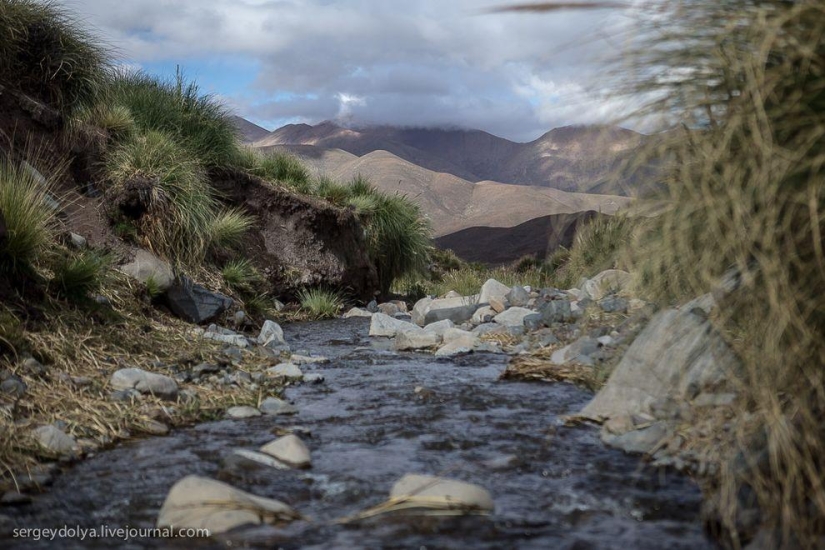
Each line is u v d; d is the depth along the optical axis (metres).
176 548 2.72
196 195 9.95
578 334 6.89
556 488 3.31
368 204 14.72
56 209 7.87
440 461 3.79
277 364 6.66
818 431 2.52
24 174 7.10
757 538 2.47
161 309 8.03
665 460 3.55
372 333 9.30
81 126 9.78
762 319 2.54
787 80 2.38
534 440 4.12
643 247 2.95
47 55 9.56
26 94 9.29
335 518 3.00
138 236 8.97
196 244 9.69
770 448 2.46
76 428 4.29
